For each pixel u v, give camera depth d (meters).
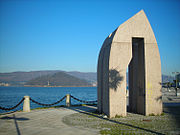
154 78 11.97
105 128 8.48
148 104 11.84
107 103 11.70
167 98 27.86
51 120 10.61
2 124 9.48
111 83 11.38
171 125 9.06
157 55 12.09
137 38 12.27
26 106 14.28
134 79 13.48
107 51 12.27
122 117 11.30
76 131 7.93
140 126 8.83
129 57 11.71
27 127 8.77
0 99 47.03
